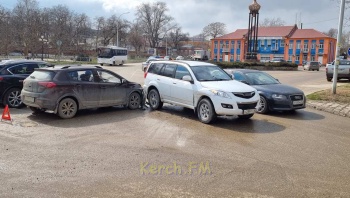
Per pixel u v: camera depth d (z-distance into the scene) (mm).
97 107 9672
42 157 5625
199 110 8922
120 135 7234
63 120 8648
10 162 5348
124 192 4328
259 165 5508
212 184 4652
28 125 7949
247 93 8609
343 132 8188
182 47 113688
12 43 43406
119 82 10242
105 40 85625
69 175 4859
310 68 50000
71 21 68938
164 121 8875
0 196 4133
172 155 5906
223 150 6309
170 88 10000
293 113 10781
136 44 95500
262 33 80125
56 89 8594
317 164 5652
